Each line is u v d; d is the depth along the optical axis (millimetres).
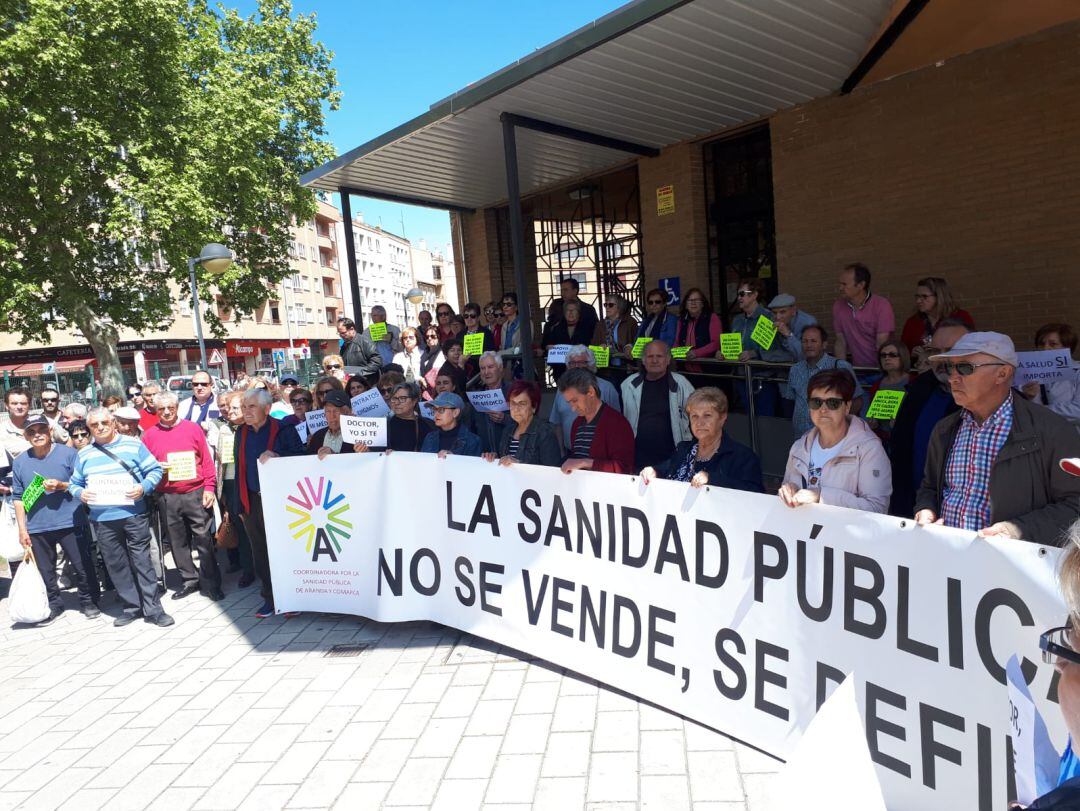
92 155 18219
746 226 8461
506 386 6906
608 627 3658
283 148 25656
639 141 8391
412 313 93625
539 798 2885
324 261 68125
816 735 1074
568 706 3576
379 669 4246
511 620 4176
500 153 8461
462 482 4379
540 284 12703
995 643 2232
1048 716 2096
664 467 3887
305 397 6680
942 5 5203
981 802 2289
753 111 7449
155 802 3154
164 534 6996
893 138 6602
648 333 7387
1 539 5867
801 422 5488
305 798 3059
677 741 3174
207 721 3840
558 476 3844
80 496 5504
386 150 7727
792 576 2854
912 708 2469
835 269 7184
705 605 3205
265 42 25750
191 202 19312
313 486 5012
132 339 40094
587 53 5516
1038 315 5902
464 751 3275
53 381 41594
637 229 10859
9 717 4145
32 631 5754
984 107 6020
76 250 21016
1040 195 5805
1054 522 2297
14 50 16500
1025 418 2471
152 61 19859
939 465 2818
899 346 4836
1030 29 5641
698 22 5125
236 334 50031
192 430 6023
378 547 4820
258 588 6273
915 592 2436
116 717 4004
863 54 6113
